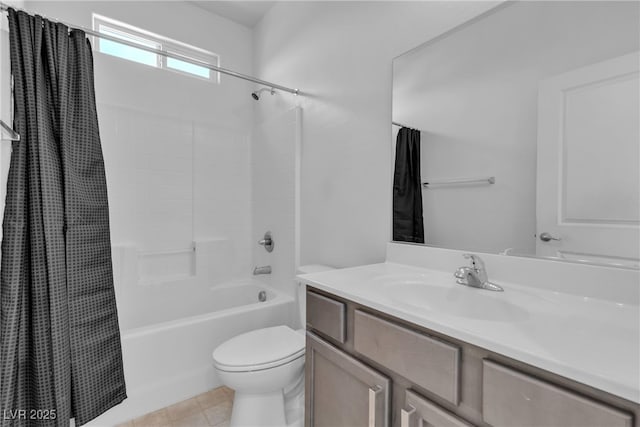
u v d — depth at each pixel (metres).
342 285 1.05
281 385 1.36
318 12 1.94
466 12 1.17
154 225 2.28
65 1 1.93
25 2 1.78
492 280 1.09
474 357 0.66
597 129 0.87
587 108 0.89
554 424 0.54
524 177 1.02
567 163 0.92
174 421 1.53
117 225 2.13
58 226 1.34
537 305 0.84
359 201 1.63
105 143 2.09
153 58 2.33
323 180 1.88
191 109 2.45
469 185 1.17
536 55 0.99
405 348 0.80
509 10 1.06
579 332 0.65
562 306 0.83
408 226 1.38
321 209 1.90
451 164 1.23
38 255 1.29
